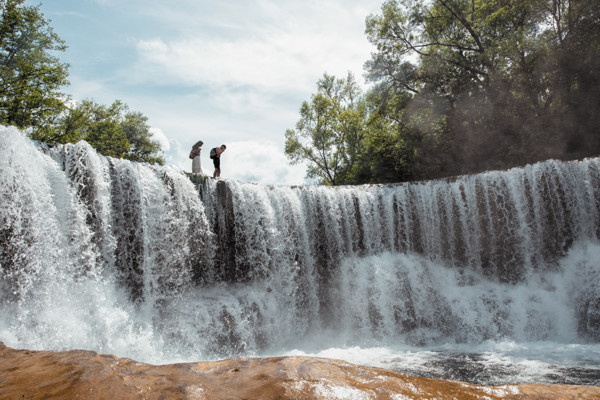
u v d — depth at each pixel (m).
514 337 12.22
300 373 2.82
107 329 8.37
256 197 12.81
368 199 15.33
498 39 23.95
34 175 7.95
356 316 13.39
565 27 22.08
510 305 12.80
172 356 9.36
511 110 23.83
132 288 9.49
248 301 11.48
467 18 25.72
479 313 12.79
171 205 10.52
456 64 26.12
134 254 9.66
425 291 13.50
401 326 12.84
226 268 11.99
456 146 26.64
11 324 7.15
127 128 40.91
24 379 2.91
